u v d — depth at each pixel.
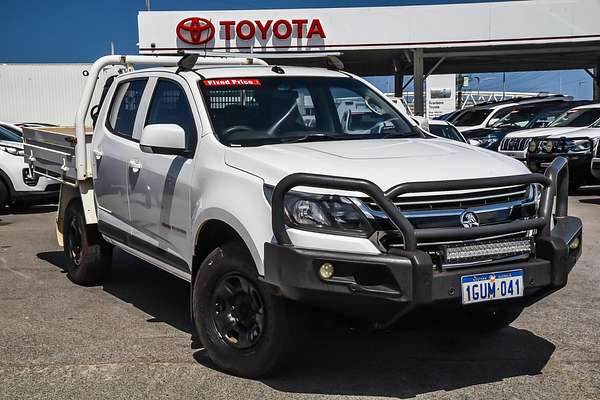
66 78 33.44
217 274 4.54
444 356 4.98
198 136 4.97
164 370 4.71
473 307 4.02
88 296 6.68
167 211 5.19
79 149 6.55
